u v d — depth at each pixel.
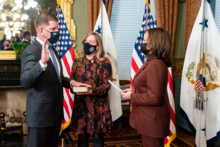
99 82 2.29
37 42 1.73
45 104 1.65
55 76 1.75
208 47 2.58
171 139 2.87
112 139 3.47
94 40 2.29
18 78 3.34
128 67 4.25
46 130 1.70
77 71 2.32
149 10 2.89
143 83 1.71
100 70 2.29
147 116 1.67
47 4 3.64
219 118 2.54
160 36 1.70
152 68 1.63
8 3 3.52
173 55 4.05
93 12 3.67
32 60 1.63
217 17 3.76
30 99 1.68
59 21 2.97
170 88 2.90
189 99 2.78
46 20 1.70
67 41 2.99
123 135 3.67
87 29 3.77
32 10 3.60
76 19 3.81
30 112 1.66
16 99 3.75
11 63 3.31
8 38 3.55
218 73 2.52
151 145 1.68
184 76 2.84
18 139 3.34
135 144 3.25
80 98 2.24
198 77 2.59
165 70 1.64
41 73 1.51
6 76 3.31
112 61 2.96
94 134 2.34
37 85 1.65
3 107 3.72
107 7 3.73
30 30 3.62
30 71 1.52
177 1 3.90
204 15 2.57
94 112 2.22
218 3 3.75
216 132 2.59
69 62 2.97
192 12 3.77
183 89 2.85
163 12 3.84
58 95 1.77
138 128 1.72
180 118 3.72
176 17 3.92
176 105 3.83
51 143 1.86
